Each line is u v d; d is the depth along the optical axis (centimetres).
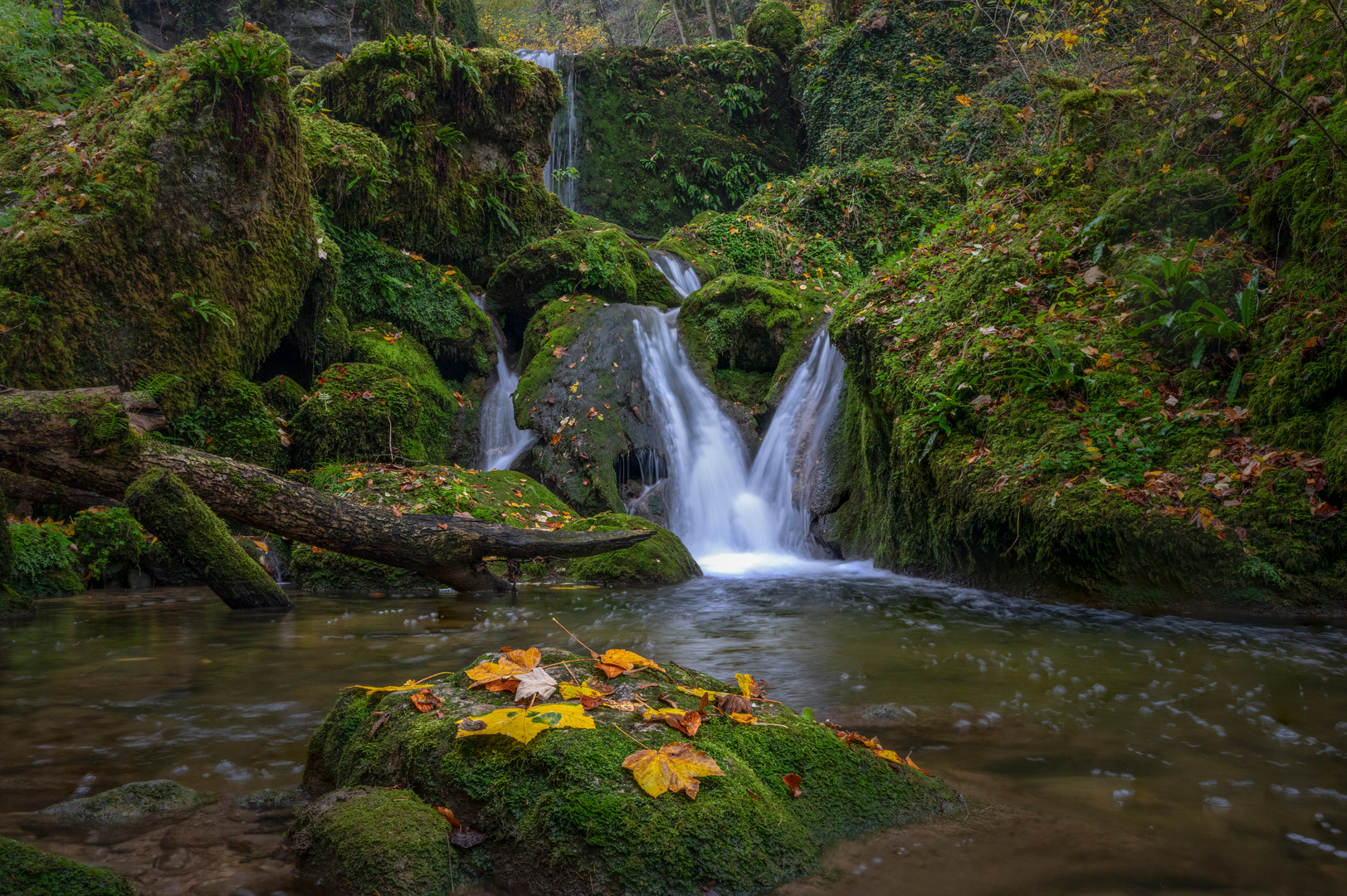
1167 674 345
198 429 758
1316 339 518
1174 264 593
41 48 1056
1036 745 249
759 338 1041
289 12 1781
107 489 500
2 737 266
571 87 1816
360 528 515
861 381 795
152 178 741
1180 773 225
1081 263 693
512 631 452
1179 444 541
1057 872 166
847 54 1725
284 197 838
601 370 952
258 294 817
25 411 470
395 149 1098
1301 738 257
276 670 360
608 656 236
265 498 512
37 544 611
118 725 279
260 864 175
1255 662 367
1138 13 1019
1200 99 725
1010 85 1359
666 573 657
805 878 162
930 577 675
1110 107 792
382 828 164
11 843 155
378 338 969
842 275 1372
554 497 809
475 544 521
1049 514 527
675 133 1875
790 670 357
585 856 155
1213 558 485
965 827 187
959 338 679
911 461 652
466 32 2033
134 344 735
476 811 173
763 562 823
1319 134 580
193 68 775
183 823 197
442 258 1166
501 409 1034
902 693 315
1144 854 174
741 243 1424
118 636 438
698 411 984
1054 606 530
